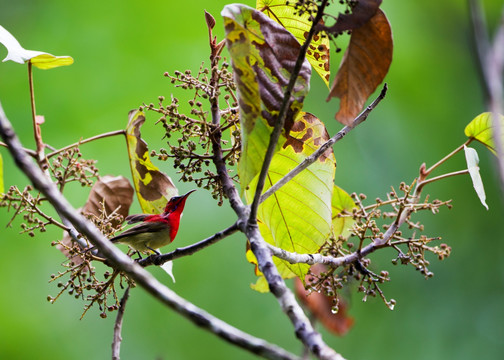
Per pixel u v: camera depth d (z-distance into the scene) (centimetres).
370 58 468
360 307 1293
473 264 1336
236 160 555
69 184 1101
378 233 570
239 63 441
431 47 1445
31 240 1186
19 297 1180
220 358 1232
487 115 587
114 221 649
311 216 590
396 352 1268
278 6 588
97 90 1214
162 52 1239
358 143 1348
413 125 1385
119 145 1180
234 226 487
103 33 1255
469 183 1376
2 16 1267
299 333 332
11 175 1158
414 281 1313
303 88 465
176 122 539
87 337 1209
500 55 486
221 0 1277
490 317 1291
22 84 1207
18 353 1162
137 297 1245
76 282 1045
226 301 1198
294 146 584
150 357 1195
